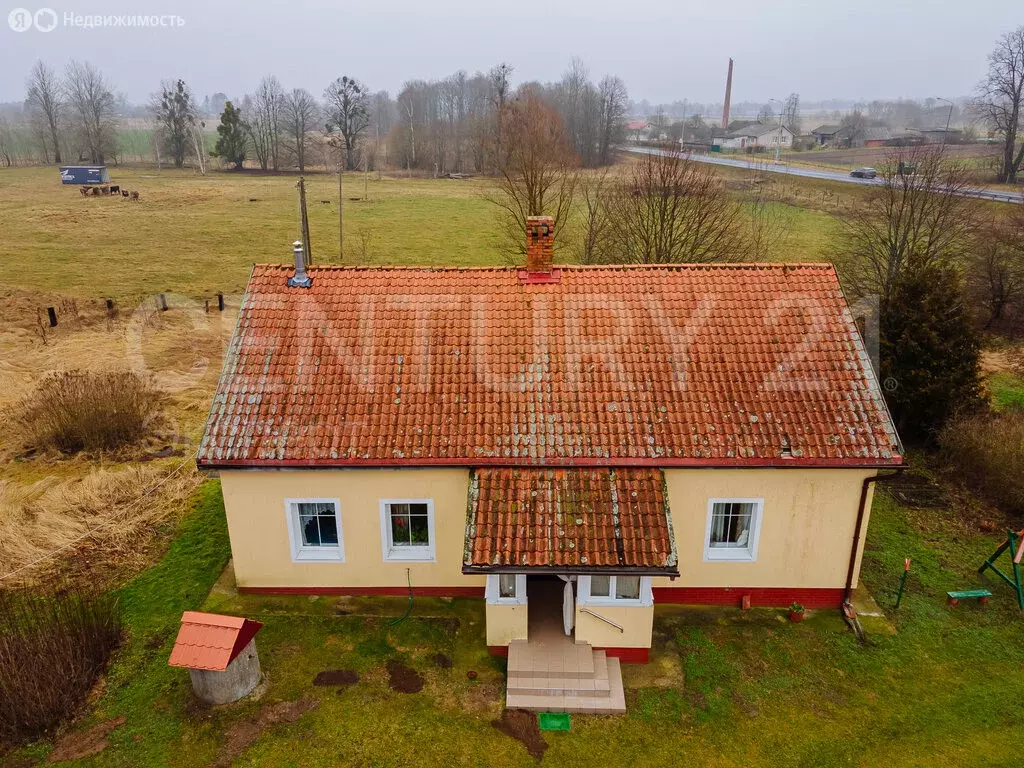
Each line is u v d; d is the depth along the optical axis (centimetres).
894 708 1231
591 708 1215
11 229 5684
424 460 1332
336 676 1285
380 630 1395
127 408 2245
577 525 1243
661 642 1371
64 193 7694
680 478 1356
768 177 6712
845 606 1453
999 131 6519
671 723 1198
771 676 1296
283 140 10825
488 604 1287
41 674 1208
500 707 1228
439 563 1453
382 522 1414
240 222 6228
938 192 3181
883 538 1727
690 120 18425
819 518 1389
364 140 11769
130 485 1927
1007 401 2562
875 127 15625
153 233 5734
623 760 1133
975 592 1484
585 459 1326
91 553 1644
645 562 1189
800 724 1200
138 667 1305
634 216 3347
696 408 1391
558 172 4462
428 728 1182
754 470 1342
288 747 1141
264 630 1391
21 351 2989
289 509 1405
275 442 1349
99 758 1122
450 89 13750
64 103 11062
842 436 1343
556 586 1473
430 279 1630
